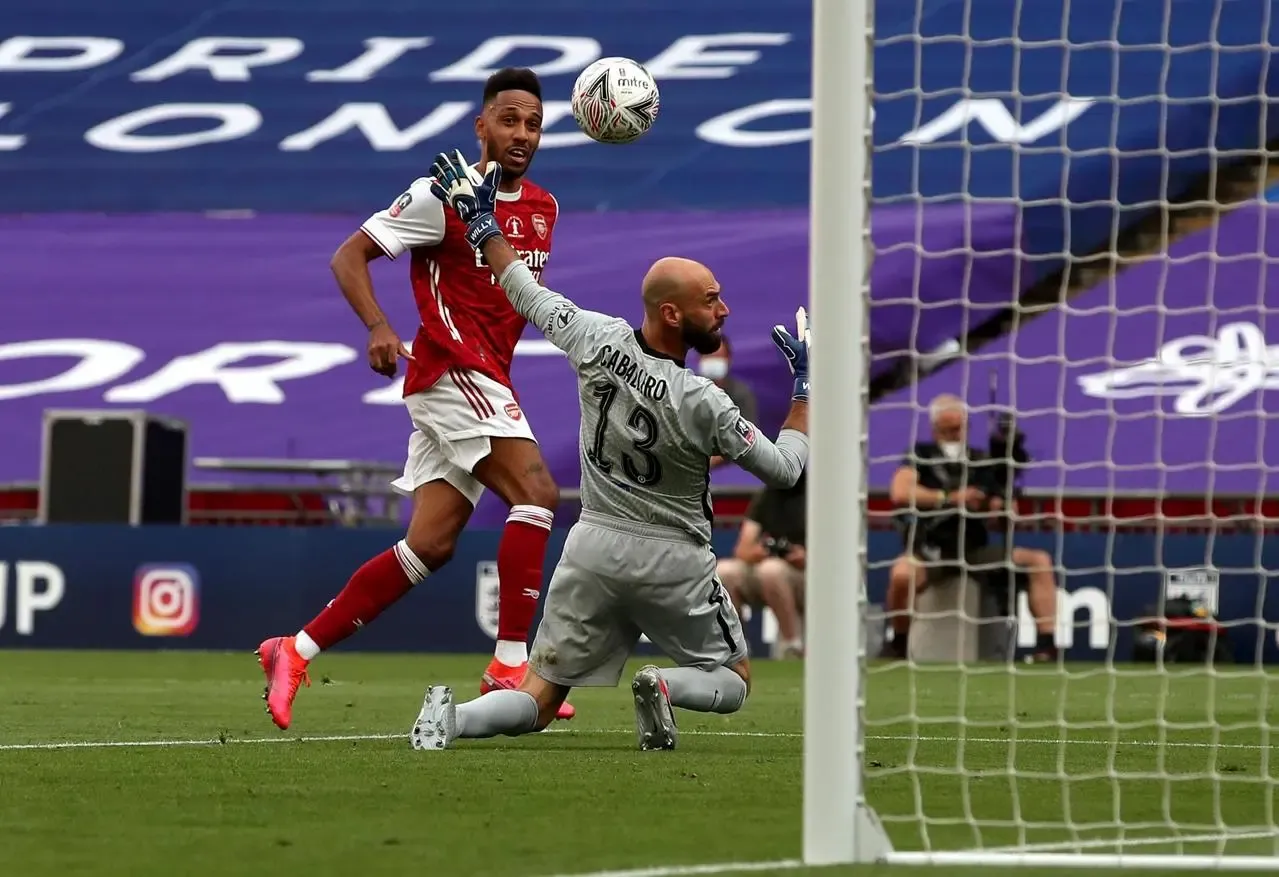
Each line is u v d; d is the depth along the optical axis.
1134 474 52.06
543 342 57.47
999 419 38.44
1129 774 16.28
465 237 19.80
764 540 42.25
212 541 44.22
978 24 68.12
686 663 19.25
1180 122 62.03
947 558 38.03
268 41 73.81
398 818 13.25
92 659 40.16
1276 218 58.72
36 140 69.44
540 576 21.50
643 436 18.27
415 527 20.77
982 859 11.52
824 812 11.49
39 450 56.09
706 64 71.00
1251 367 54.53
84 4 75.12
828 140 11.95
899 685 33.38
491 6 74.44
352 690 30.25
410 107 70.69
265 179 67.69
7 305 61.22
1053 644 40.75
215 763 17.19
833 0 12.04
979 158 62.69
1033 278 58.22
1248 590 41.84
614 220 62.69
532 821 13.14
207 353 59.44
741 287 59.44
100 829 12.63
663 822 13.13
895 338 56.34
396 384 58.22
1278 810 14.70
